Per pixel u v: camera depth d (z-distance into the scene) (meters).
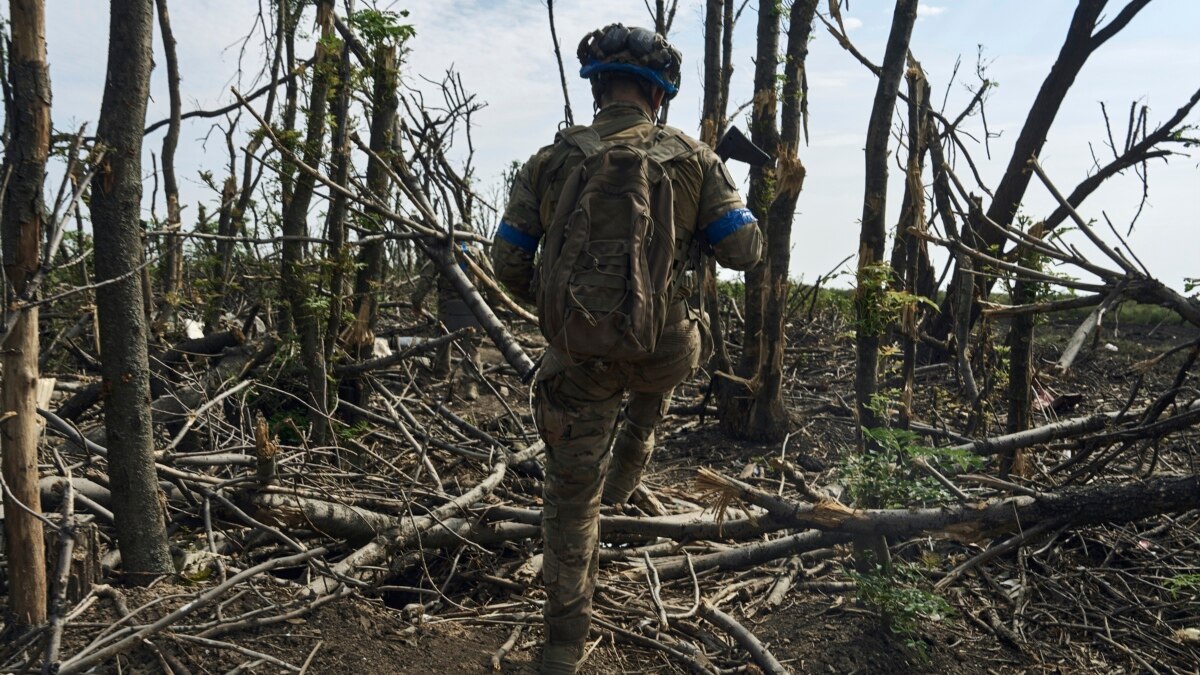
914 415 6.93
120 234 2.91
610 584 3.79
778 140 6.68
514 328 10.58
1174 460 5.59
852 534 3.47
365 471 5.07
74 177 2.78
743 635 3.26
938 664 3.32
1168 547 4.24
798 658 3.27
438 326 7.75
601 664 3.17
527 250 2.76
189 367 6.00
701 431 7.07
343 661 2.87
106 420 3.04
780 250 6.57
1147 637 3.50
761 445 6.68
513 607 3.59
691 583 3.98
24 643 2.53
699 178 2.64
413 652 3.03
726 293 9.83
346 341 6.05
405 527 3.86
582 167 2.56
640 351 2.45
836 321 10.68
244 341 6.25
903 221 5.46
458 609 3.58
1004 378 6.06
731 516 4.37
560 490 2.72
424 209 5.16
